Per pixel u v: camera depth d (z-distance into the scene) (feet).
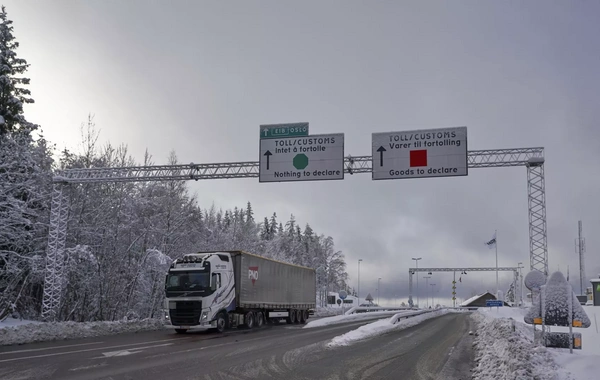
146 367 42.32
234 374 39.65
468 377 39.86
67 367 41.75
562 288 42.78
